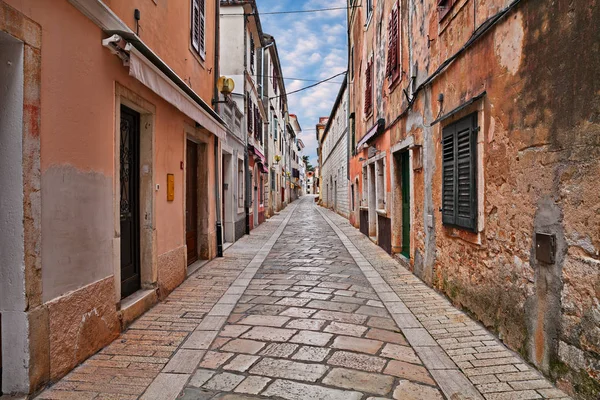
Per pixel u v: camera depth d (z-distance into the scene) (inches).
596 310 100.0
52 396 110.7
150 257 198.4
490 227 158.6
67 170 125.3
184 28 254.7
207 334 159.0
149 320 175.2
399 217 331.0
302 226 642.8
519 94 135.5
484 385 117.7
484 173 163.8
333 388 117.0
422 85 239.1
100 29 145.2
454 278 198.4
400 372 127.6
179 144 240.8
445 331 162.6
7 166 105.9
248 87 574.6
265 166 753.0
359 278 261.1
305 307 196.9
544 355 122.0
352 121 647.8
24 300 107.1
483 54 162.2
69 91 126.5
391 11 329.4
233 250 381.4
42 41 113.5
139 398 111.1
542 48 121.6
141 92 183.0
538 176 125.1
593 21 100.0
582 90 104.5
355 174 609.3
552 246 117.2
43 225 113.8
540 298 124.2
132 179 191.8
